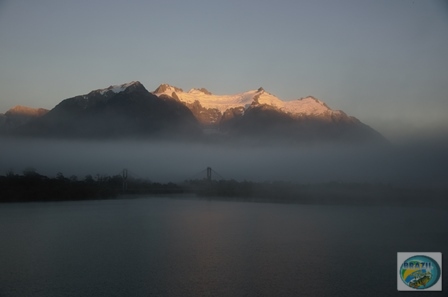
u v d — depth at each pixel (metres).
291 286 26.75
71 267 31.28
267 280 28.12
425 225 51.47
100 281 27.88
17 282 27.77
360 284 27.33
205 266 31.06
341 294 25.61
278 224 53.38
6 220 56.75
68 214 64.31
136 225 52.62
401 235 44.31
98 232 46.91
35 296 25.33
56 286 26.98
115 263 32.22
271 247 38.50
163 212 68.12
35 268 31.03
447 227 49.66
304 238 42.81
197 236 44.28
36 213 65.69
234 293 25.70
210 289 26.06
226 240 41.88
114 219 58.59
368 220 56.53
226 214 64.81
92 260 33.34
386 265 31.64
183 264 32.06
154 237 43.88
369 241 41.03
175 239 42.62
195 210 72.25
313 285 26.95
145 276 28.95
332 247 38.16
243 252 36.31
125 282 27.61
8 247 38.31
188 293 25.73
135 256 34.72
